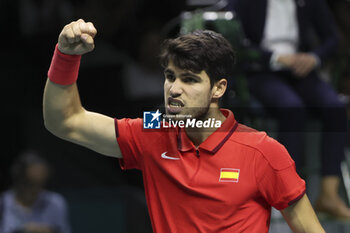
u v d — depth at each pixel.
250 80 10.37
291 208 5.46
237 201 5.18
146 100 17.48
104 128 5.56
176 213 5.28
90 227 17.67
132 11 19.42
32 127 19.08
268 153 5.28
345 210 10.08
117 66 18.77
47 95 5.46
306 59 10.27
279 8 10.60
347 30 11.61
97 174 19.06
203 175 5.23
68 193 18.06
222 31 9.14
